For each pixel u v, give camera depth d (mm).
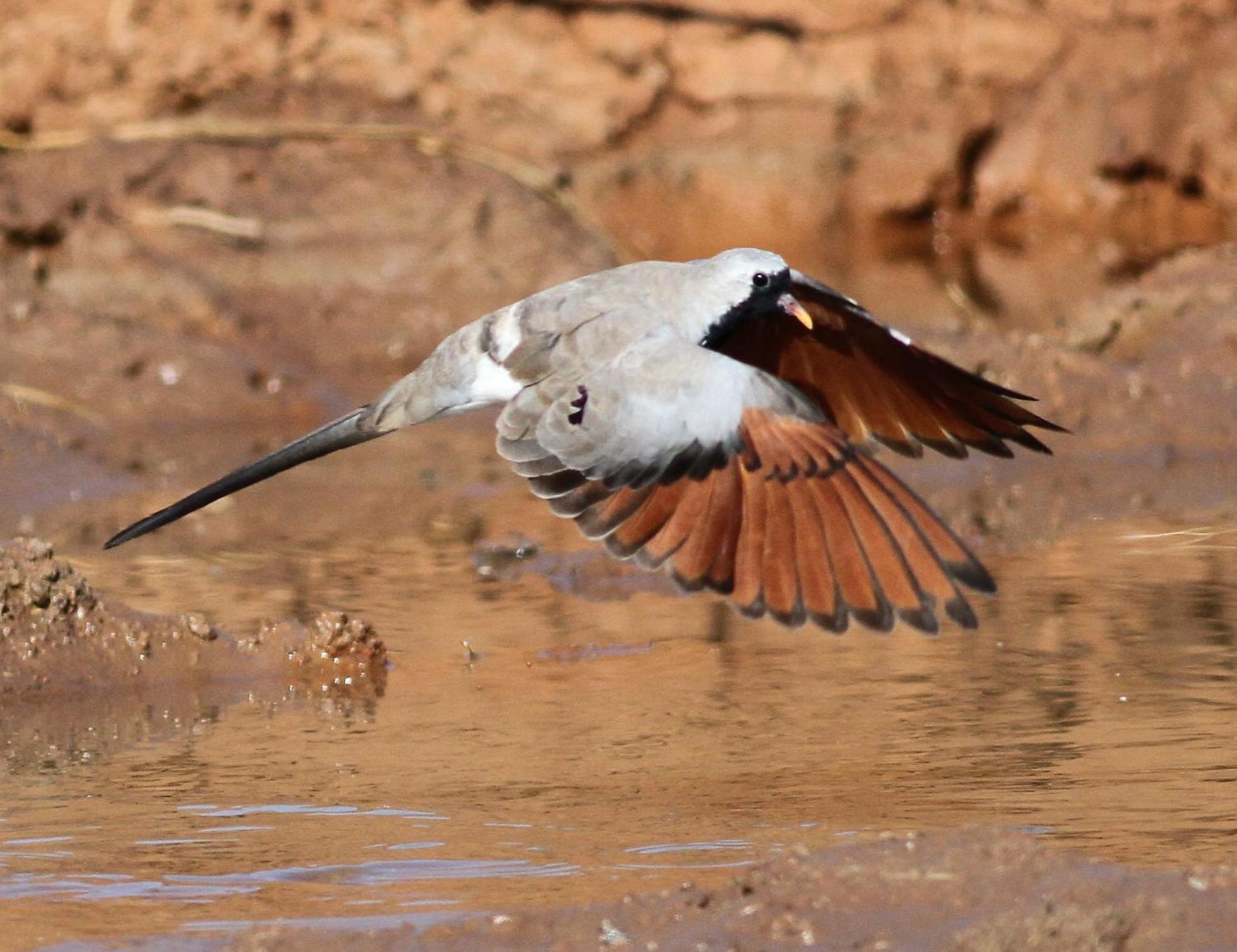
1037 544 14648
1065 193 29953
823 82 30141
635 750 9953
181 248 23062
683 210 29953
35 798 9375
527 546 15039
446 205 24141
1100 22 29844
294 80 27984
